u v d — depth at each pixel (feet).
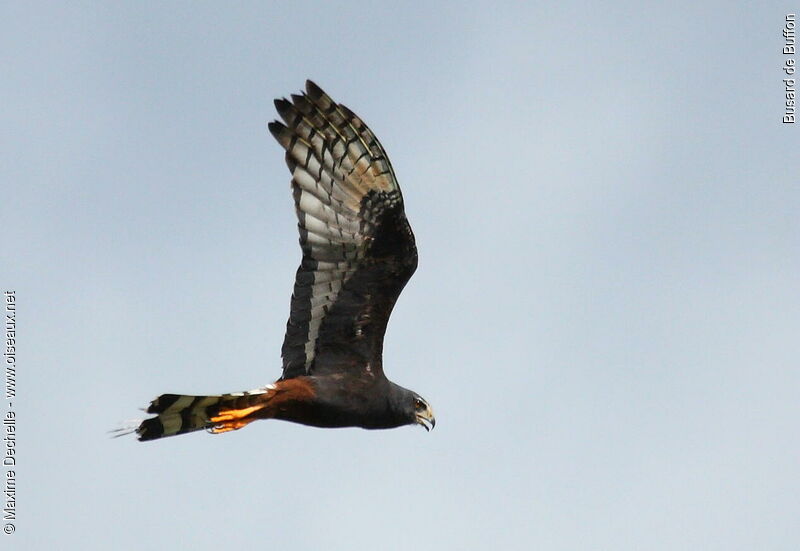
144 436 49.19
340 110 51.55
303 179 51.49
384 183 52.39
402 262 53.06
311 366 52.60
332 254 52.31
